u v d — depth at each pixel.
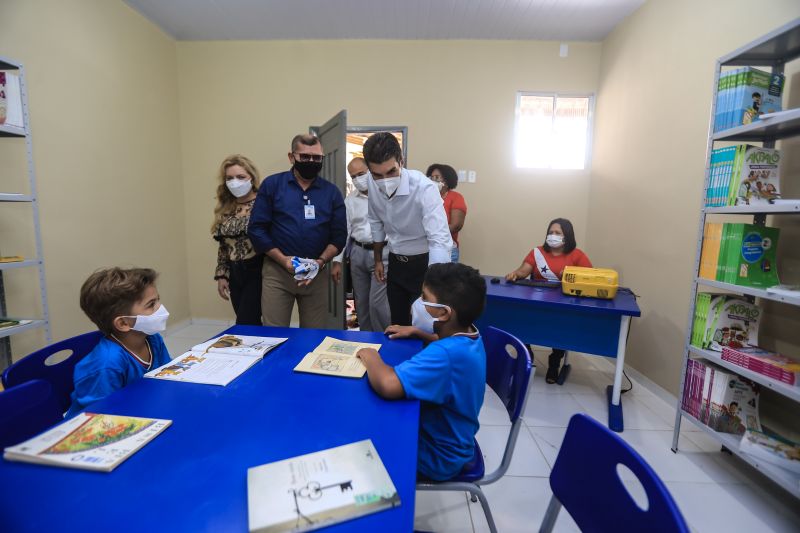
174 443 0.72
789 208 1.42
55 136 2.42
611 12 3.01
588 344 2.19
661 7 2.65
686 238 2.37
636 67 2.93
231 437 0.75
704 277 1.81
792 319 1.70
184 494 0.59
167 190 3.55
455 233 3.18
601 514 0.69
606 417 2.23
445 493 1.60
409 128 3.64
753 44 1.57
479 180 3.67
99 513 0.55
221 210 2.20
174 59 3.62
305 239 1.95
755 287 1.56
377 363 1.02
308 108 3.66
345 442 0.73
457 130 3.63
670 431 2.10
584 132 3.64
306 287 2.00
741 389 1.69
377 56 3.58
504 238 3.73
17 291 2.21
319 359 1.13
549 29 3.31
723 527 1.45
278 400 0.90
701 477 1.73
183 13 3.15
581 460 0.75
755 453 1.52
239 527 0.53
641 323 2.78
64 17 2.47
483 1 2.92
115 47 2.90
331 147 2.99
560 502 0.79
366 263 2.96
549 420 2.19
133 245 3.13
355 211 2.96
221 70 3.66
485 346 1.40
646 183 2.79
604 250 3.36
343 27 3.36
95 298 1.02
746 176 1.61
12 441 0.82
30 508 0.56
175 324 3.70
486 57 3.54
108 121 2.85
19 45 2.19
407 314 2.16
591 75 3.53
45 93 2.35
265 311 2.00
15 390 0.83
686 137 2.39
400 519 0.56
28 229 2.26
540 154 3.69
